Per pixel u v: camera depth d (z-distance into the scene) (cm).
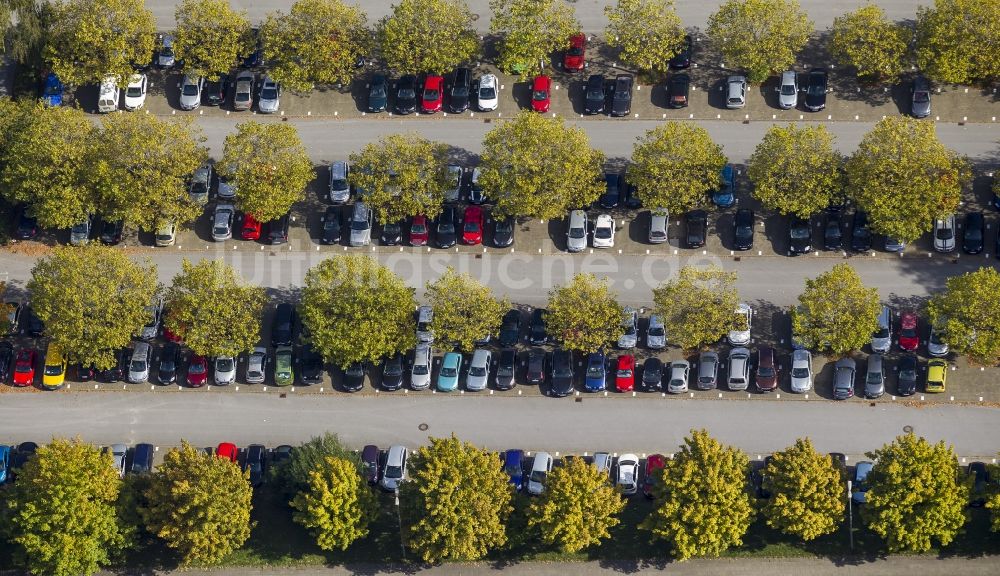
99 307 18488
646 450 18362
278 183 19350
